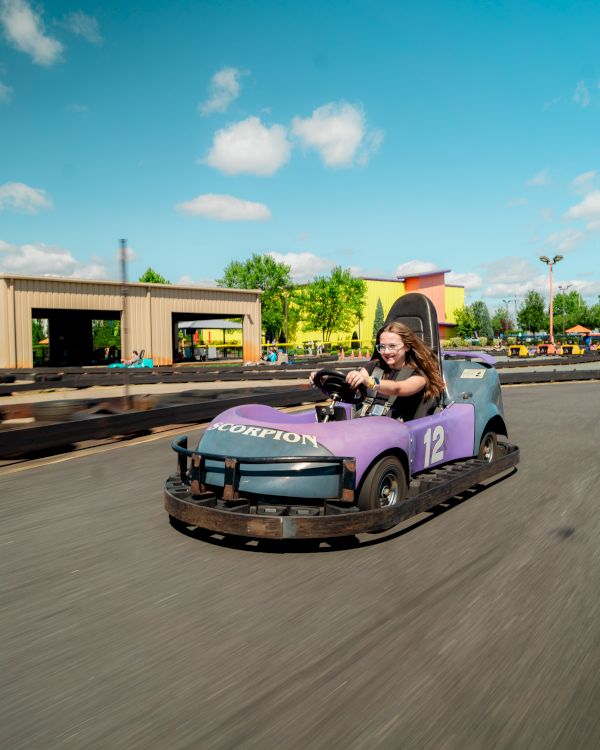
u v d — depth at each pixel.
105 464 5.77
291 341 61.66
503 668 2.01
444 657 2.09
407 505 3.36
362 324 59.34
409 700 1.84
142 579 2.86
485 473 4.36
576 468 5.23
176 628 2.36
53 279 25.97
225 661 2.10
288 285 60.94
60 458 6.15
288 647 2.19
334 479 3.15
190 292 30.45
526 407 9.97
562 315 67.88
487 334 61.91
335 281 55.62
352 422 3.40
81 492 4.64
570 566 2.94
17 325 25.03
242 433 3.36
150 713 1.81
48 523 3.81
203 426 8.78
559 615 2.41
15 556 3.21
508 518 3.75
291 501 3.26
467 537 3.39
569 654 2.10
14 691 1.94
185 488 3.53
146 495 4.51
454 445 4.25
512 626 2.31
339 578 2.82
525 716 1.75
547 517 3.77
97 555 3.21
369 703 1.83
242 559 3.10
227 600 2.61
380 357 4.33
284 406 11.12
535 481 4.75
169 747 1.65
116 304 28.12
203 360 39.16
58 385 14.59
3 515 4.02
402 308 4.60
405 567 2.95
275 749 1.63
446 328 61.88
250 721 1.75
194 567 3.00
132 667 2.07
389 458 3.37
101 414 7.20
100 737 1.70
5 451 5.64
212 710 1.81
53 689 1.95
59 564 3.08
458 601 2.55
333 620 2.39
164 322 29.61
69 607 2.57
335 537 3.29
